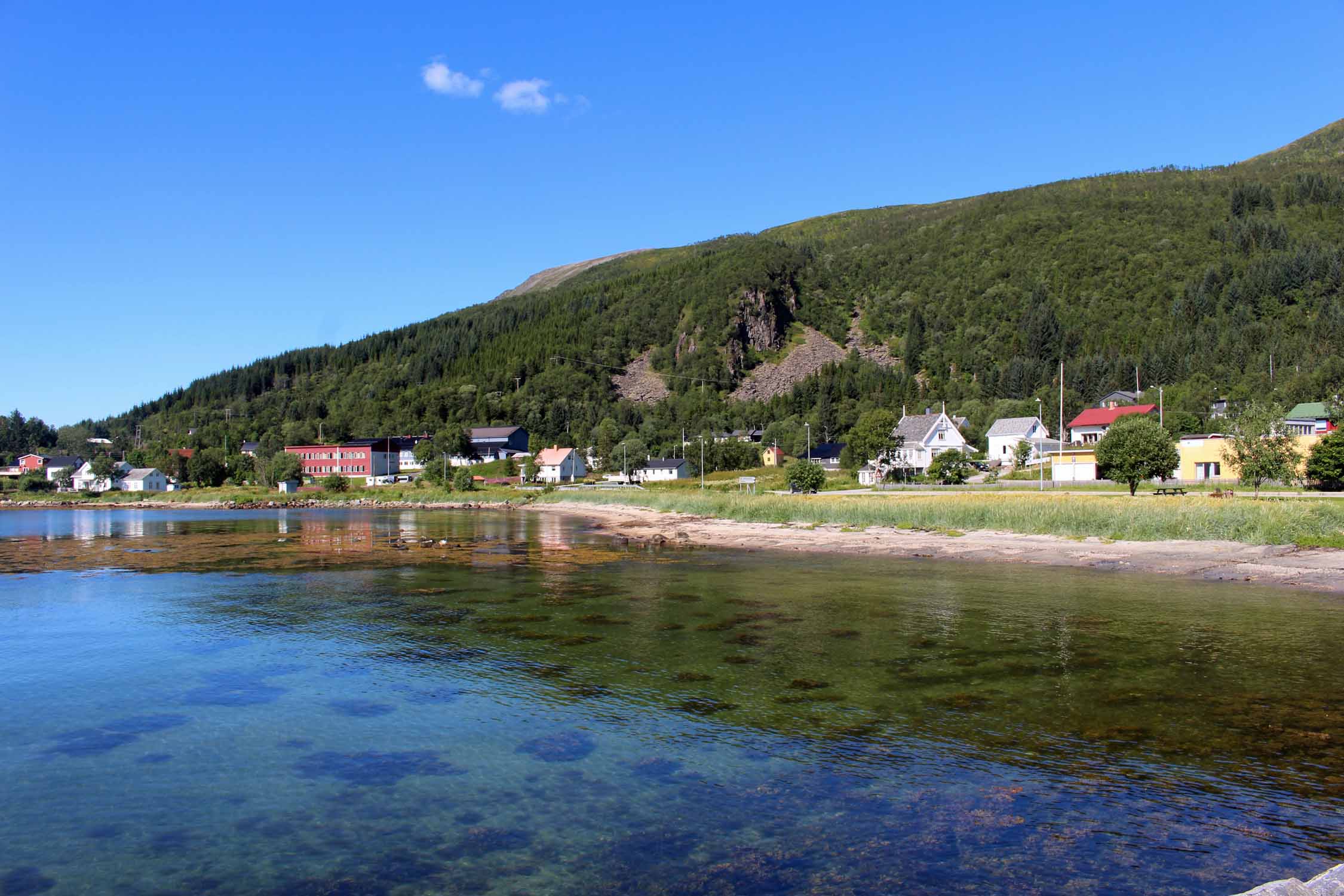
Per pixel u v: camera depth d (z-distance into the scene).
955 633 23.89
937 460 101.50
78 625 27.16
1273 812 11.80
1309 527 40.25
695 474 155.25
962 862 10.49
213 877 10.55
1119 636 23.12
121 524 81.69
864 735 15.42
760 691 18.41
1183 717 15.95
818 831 11.48
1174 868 10.23
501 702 17.97
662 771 13.88
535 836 11.53
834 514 60.75
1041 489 80.69
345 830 11.84
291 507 121.75
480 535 64.12
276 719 17.02
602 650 22.70
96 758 14.88
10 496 146.62
